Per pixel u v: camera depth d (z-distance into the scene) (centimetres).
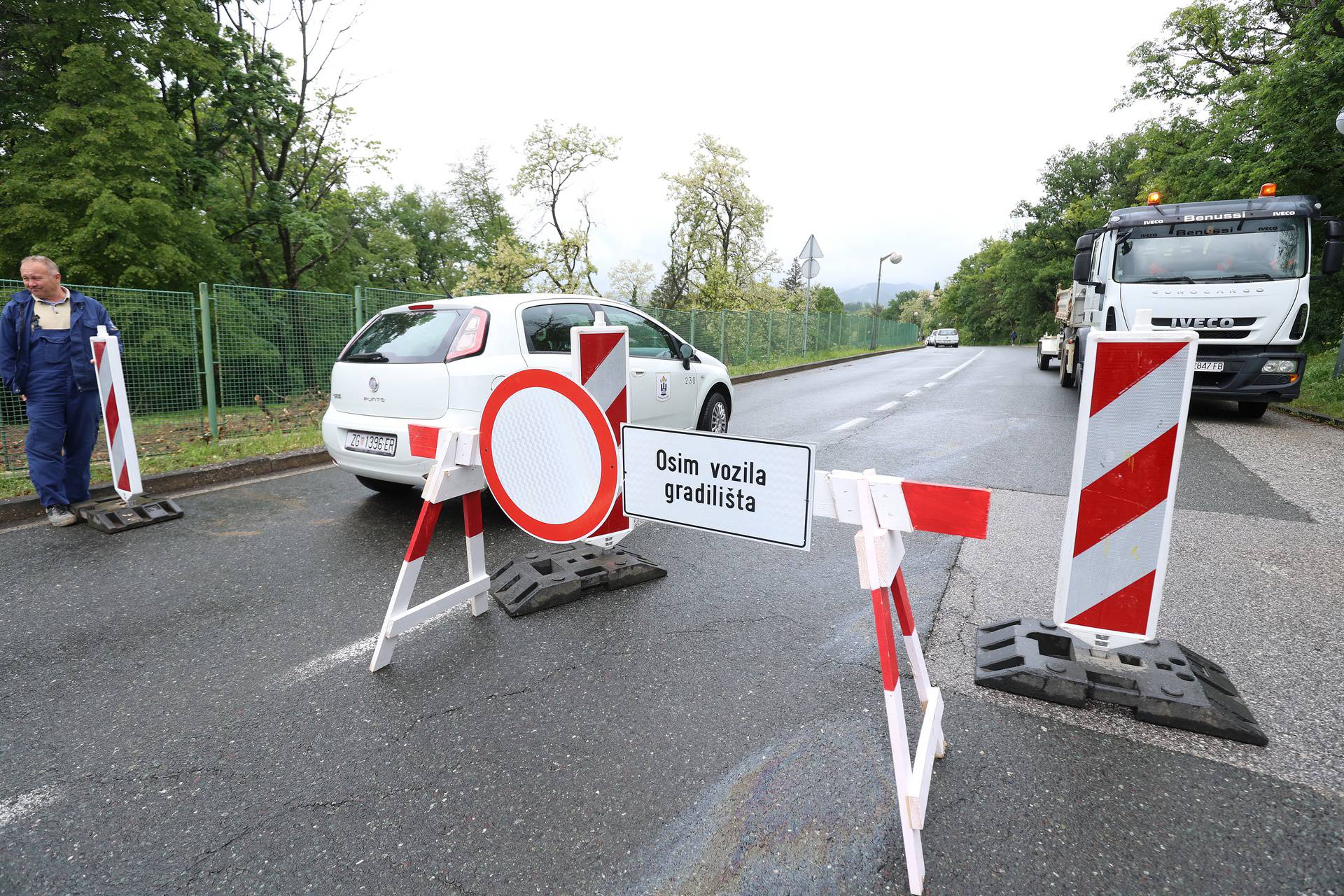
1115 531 254
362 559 434
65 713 267
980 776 226
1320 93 1341
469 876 188
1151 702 255
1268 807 211
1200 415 1016
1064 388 1466
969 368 2239
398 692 282
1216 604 358
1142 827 203
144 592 384
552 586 362
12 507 523
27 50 1561
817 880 186
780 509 227
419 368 464
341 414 508
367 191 3212
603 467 281
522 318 498
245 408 834
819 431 905
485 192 4950
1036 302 6097
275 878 188
